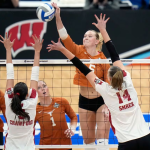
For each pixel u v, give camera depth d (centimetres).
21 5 2664
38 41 985
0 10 2203
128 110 895
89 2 2520
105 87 920
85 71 960
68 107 1191
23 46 2242
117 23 2233
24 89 899
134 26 2241
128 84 916
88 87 1194
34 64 970
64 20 2211
